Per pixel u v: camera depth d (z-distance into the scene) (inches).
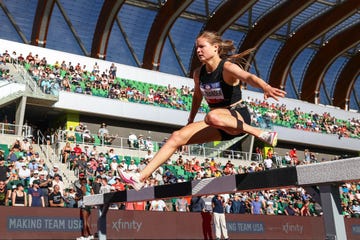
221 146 1185.4
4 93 935.0
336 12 1565.0
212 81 171.6
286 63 1779.0
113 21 1416.1
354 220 760.3
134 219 594.6
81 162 776.9
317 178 149.9
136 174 169.3
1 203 544.1
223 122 163.0
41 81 1012.5
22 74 981.8
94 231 584.4
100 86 1167.6
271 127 1299.2
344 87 1994.3
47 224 556.7
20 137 868.6
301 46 1720.0
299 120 1533.0
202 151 1103.6
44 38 1350.9
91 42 1472.7
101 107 1113.4
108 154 900.6
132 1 1461.6
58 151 903.1
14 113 1082.1
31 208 550.9
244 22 1640.0
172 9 1453.0
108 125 1167.6
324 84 1995.6
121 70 1293.1
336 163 145.1
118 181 702.5
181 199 700.7
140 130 1214.3
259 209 775.1
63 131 939.3
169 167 919.7
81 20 1446.9
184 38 1640.0
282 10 1544.0
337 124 1667.1
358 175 138.1
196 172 948.6
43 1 1312.7
